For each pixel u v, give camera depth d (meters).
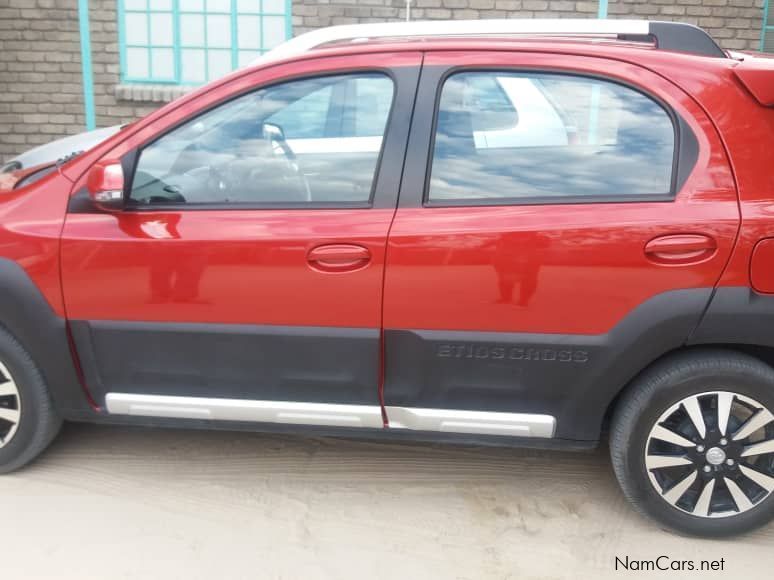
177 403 2.91
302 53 2.84
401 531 2.87
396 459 3.35
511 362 2.68
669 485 2.74
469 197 2.67
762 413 2.62
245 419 2.90
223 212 2.79
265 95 2.82
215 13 7.29
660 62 2.64
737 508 2.73
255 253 2.70
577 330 2.61
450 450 3.42
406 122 2.72
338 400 2.83
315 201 2.76
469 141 2.71
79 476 3.18
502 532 2.87
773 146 2.54
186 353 2.84
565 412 2.73
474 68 2.72
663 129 2.60
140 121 2.88
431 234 2.63
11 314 2.87
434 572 2.64
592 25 2.88
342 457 3.36
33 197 2.89
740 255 2.49
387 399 2.79
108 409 2.97
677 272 2.52
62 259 2.82
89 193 2.72
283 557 2.71
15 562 2.65
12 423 3.03
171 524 2.88
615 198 2.59
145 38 7.36
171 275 2.77
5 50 7.39
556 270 2.57
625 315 2.57
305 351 2.76
